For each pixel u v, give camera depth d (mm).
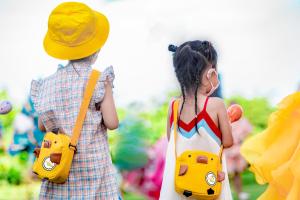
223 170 4383
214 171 4180
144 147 6445
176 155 4359
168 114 4543
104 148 4215
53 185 4168
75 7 4258
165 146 6250
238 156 6406
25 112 6066
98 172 4145
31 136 6059
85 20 4223
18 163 7160
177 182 4211
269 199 5445
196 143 4344
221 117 4344
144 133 6617
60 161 4023
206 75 4387
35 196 6766
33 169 4109
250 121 7496
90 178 4133
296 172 5254
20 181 7109
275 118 5477
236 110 4781
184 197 4328
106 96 4199
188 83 4371
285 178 5344
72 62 4309
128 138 6520
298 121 5371
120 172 6414
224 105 4371
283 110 5441
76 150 4102
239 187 6465
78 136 4117
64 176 4062
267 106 7652
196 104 4355
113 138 6629
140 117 7117
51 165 4031
